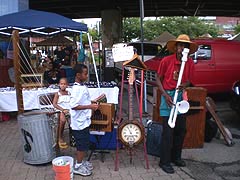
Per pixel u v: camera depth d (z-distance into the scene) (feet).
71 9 82.23
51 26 25.73
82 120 14.53
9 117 26.35
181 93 15.19
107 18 72.64
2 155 17.76
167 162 15.42
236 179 14.70
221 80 32.68
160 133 17.29
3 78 30.27
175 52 15.03
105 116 16.26
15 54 18.78
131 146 15.17
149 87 35.17
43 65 42.14
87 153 17.89
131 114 15.66
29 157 16.16
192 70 15.31
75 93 14.23
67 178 13.46
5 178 14.74
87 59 39.93
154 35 167.84
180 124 15.57
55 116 18.37
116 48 19.60
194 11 86.69
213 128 19.56
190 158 17.25
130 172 15.34
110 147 18.26
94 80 42.55
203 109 18.38
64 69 35.09
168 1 71.87
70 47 45.98
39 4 72.74
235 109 23.11
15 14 27.17
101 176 14.88
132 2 72.59
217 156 17.56
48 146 16.17
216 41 33.40
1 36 35.32
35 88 26.43
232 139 20.20
